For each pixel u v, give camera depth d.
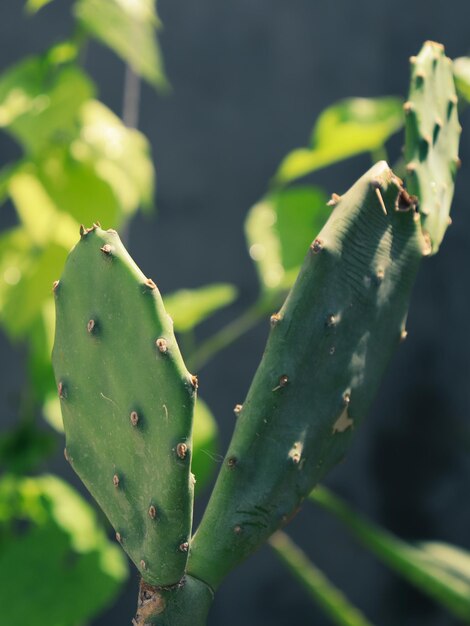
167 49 2.77
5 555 1.46
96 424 0.80
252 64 2.84
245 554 0.82
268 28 2.85
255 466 0.82
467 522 2.84
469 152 2.78
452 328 2.83
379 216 0.82
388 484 2.80
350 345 0.82
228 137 2.81
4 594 1.43
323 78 2.87
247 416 0.82
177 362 0.77
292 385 0.81
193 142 2.78
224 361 2.71
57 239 1.47
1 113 1.43
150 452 0.78
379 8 2.90
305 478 0.83
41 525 1.50
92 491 0.81
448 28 2.91
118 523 0.81
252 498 0.82
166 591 0.80
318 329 0.81
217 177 2.78
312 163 1.51
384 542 1.52
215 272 2.75
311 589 1.53
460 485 2.83
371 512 2.80
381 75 2.90
